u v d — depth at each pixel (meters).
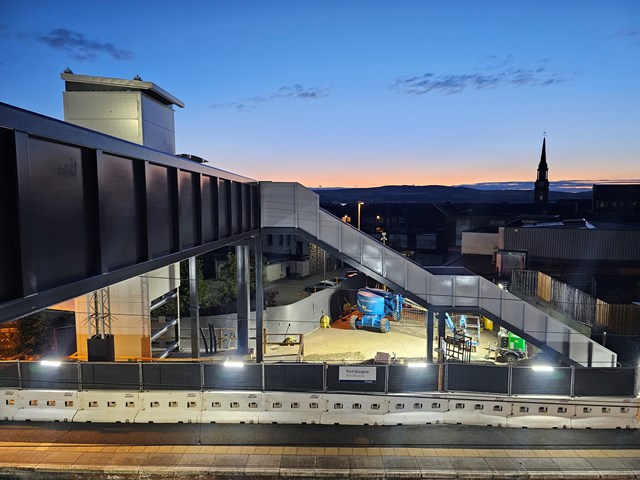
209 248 16.89
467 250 56.59
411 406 19.17
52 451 16.50
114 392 19.00
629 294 39.75
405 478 15.12
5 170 6.73
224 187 18.98
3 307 6.62
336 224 24.28
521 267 45.75
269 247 58.94
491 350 28.03
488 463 15.87
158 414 18.86
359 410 19.16
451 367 19.38
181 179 14.65
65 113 21.16
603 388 18.95
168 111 24.55
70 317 32.38
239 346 26.77
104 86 21.12
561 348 23.06
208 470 15.28
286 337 31.00
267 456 16.27
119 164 10.52
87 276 9.15
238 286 26.59
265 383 19.28
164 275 24.73
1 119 6.33
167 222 13.48
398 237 102.38
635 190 107.81
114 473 15.20
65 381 19.16
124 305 21.94
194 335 24.86
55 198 8.11
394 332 33.62
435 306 24.12
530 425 18.64
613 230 43.69
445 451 16.70
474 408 19.08
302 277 56.59
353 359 26.95
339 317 39.47
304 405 19.11
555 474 15.19
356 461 15.96
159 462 15.77
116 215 10.40
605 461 16.08
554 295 33.47
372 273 24.38
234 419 18.84
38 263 7.68
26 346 27.50
